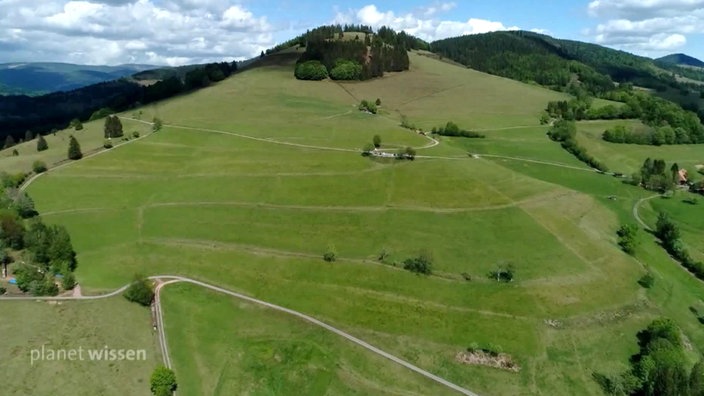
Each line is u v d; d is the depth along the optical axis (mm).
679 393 82250
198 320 101562
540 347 98438
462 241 127688
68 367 86375
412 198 146875
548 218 139625
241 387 88000
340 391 88125
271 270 116625
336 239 128500
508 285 112688
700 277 136375
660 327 100875
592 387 91750
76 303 102875
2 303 100312
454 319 103500
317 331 99812
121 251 123750
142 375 87438
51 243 114500
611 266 123375
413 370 92500
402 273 115438
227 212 140250
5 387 80688
